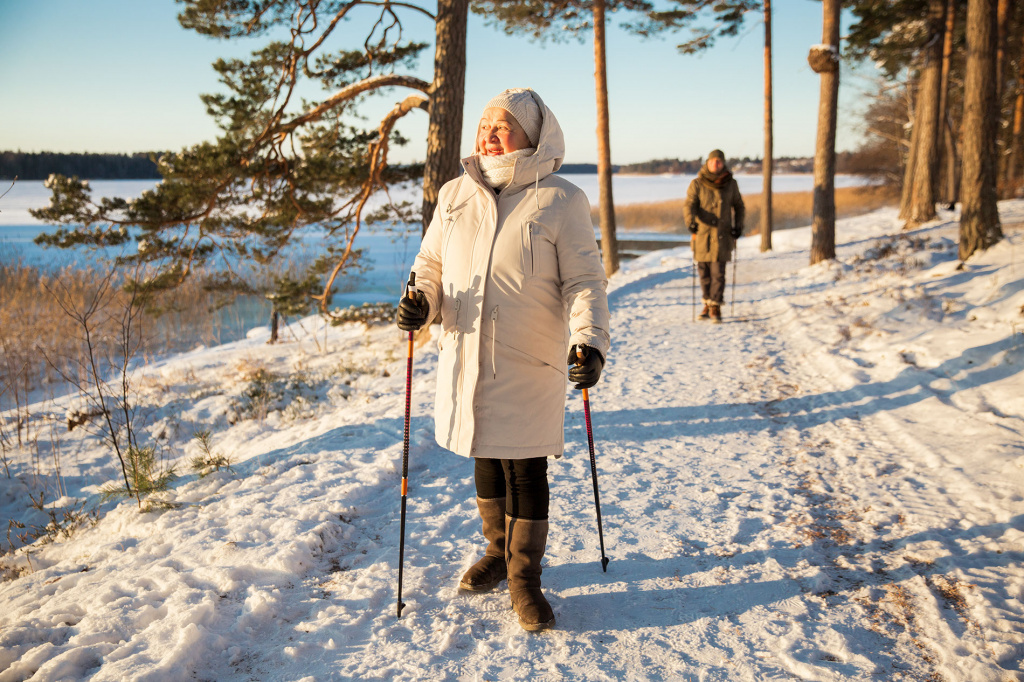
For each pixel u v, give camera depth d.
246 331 13.27
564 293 2.32
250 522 3.12
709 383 5.56
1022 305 5.77
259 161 9.30
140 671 2.03
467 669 2.11
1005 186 20.84
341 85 9.96
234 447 5.41
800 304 8.49
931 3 16.03
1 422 7.21
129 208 8.52
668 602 2.49
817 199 11.53
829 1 11.12
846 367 5.46
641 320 8.55
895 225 18.77
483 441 2.29
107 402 7.48
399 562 2.57
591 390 5.50
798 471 3.73
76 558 3.14
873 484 3.46
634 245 26.59
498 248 2.28
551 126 2.35
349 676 2.08
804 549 2.83
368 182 9.98
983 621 2.24
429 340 8.18
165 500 3.64
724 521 3.15
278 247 10.63
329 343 10.68
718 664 2.11
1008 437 3.79
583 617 2.40
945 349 5.41
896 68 23.09
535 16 13.74
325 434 4.66
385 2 8.76
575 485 3.65
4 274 13.31
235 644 2.26
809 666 2.06
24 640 2.34
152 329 11.88
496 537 2.61
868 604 2.41
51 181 8.13
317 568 2.79
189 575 2.66
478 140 2.42
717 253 7.98
